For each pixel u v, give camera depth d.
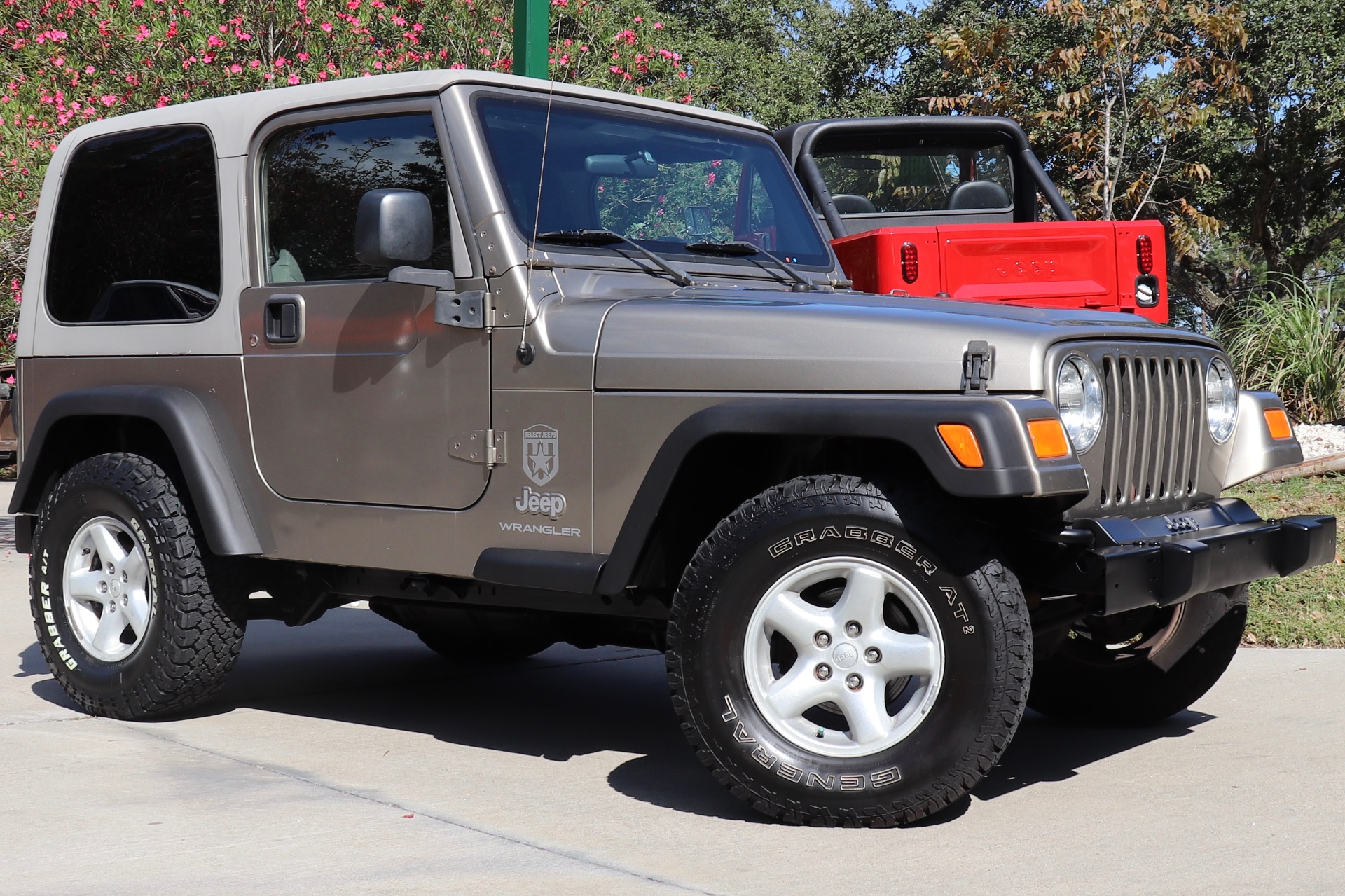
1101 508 3.70
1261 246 21.59
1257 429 4.34
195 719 4.88
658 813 3.72
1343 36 17.73
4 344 10.97
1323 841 3.42
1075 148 13.38
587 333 3.87
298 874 3.17
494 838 3.47
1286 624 6.22
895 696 3.79
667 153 4.66
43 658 5.98
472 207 4.04
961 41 13.59
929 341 3.48
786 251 4.88
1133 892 3.05
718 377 3.66
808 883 3.12
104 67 10.29
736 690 3.59
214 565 4.67
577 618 4.66
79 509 4.86
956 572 3.40
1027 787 3.98
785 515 3.55
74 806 3.74
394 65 10.43
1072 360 3.57
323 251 4.39
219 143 4.64
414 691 5.46
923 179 8.69
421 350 4.12
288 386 4.41
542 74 7.51
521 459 3.95
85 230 5.05
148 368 4.78
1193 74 14.02
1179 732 4.67
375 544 4.24
